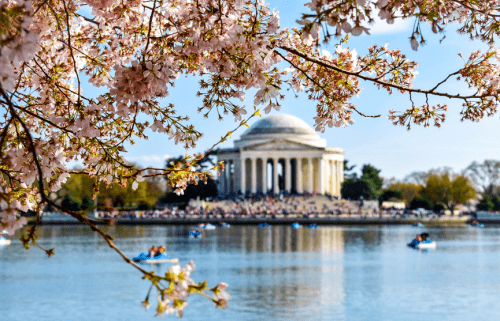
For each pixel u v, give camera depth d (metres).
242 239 139.25
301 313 53.53
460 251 111.62
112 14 14.97
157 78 12.88
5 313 52.94
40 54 15.84
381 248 116.69
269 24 13.56
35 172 12.96
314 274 78.00
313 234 160.00
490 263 91.44
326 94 15.85
